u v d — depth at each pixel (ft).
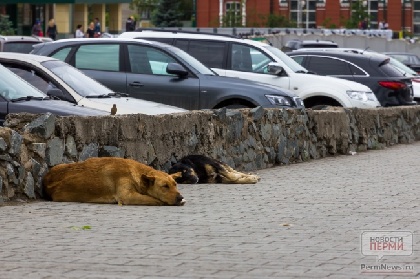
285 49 135.74
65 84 54.29
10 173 39.01
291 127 60.08
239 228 34.27
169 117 48.39
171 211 38.01
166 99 65.10
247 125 54.95
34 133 40.73
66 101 51.93
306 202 41.34
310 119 63.00
